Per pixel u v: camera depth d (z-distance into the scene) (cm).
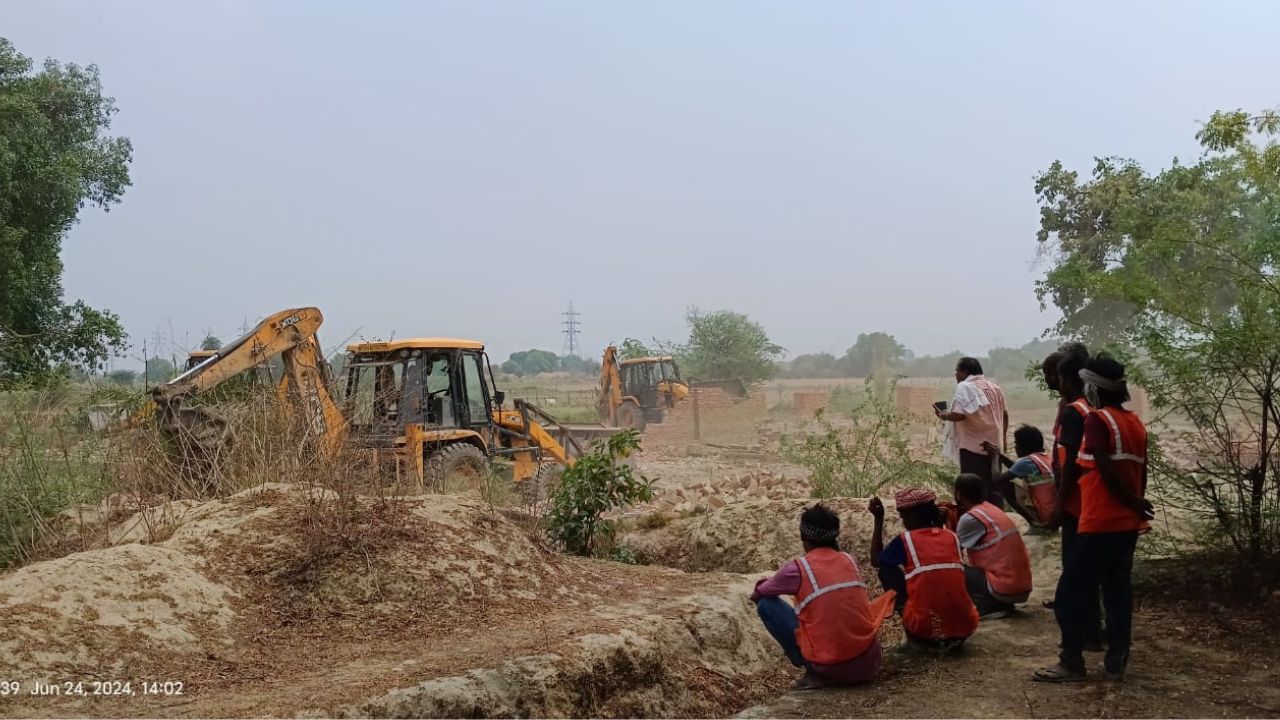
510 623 593
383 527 667
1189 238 671
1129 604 548
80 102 2522
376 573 615
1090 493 543
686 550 990
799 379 6512
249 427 866
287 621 562
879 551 660
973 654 616
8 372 1109
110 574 526
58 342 2172
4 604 475
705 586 727
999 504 848
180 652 489
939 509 685
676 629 611
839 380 6456
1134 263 685
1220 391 667
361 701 433
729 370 4412
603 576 738
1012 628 670
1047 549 830
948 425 906
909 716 513
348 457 777
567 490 922
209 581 571
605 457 930
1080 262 744
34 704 411
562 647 530
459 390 1402
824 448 1190
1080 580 547
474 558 667
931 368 5025
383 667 491
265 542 629
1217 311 666
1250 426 664
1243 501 666
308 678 472
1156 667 564
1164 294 662
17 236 2091
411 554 644
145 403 916
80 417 888
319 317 1153
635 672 550
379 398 999
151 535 688
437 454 1286
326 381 1147
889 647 682
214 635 517
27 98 2256
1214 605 653
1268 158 675
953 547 629
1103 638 621
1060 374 634
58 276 2267
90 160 2434
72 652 458
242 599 570
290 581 598
